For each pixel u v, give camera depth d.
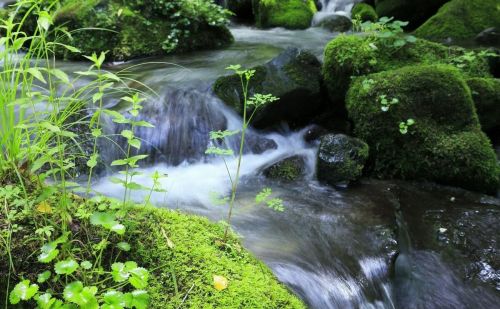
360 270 2.92
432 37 7.51
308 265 2.90
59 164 1.99
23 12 6.54
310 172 4.33
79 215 2.04
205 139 4.72
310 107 5.20
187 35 7.03
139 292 1.80
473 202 3.85
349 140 4.22
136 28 6.84
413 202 3.86
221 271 2.09
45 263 1.90
